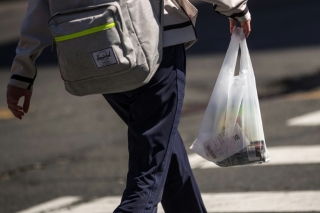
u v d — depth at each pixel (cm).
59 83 2441
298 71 2102
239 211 1037
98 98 2119
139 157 707
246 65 777
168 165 719
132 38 666
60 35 658
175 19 726
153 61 679
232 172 1243
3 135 1778
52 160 1487
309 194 1075
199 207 786
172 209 782
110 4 654
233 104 765
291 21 3083
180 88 722
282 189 1116
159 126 707
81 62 660
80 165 1423
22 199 1233
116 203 1150
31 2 707
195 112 1789
